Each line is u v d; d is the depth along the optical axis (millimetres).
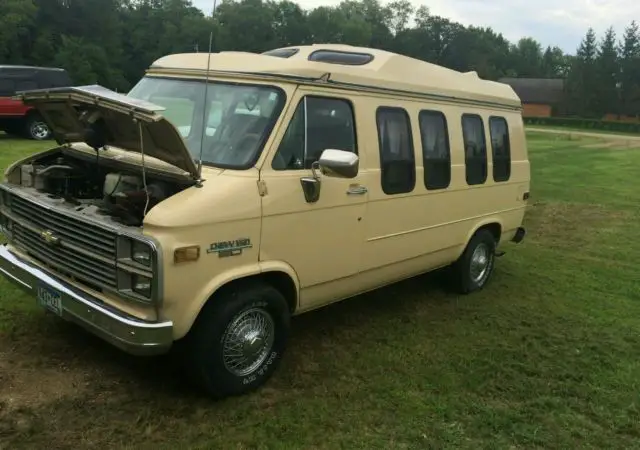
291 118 4445
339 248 4941
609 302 7223
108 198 4246
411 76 5766
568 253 9539
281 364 4953
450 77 6457
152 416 4074
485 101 6891
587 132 65375
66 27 61219
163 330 3711
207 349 4086
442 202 6172
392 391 4676
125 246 3717
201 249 3820
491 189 7020
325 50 5641
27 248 4641
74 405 4105
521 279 7957
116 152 4723
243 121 4422
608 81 96375
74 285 4184
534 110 99375
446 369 5117
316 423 4164
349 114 4973
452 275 7023
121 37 65500
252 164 4211
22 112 18594
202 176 4078
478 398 4711
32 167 4844
